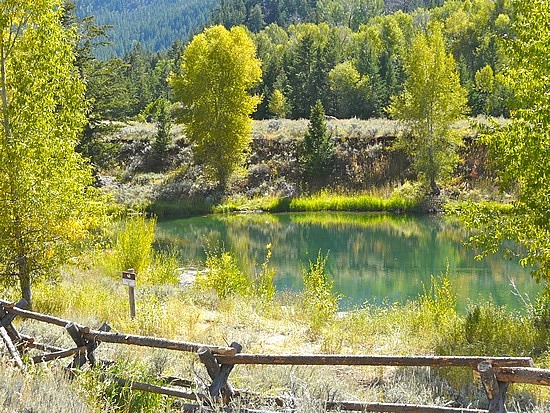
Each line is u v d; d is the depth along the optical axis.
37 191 11.05
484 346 9.30
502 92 54.56
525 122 9.72
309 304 12.88
